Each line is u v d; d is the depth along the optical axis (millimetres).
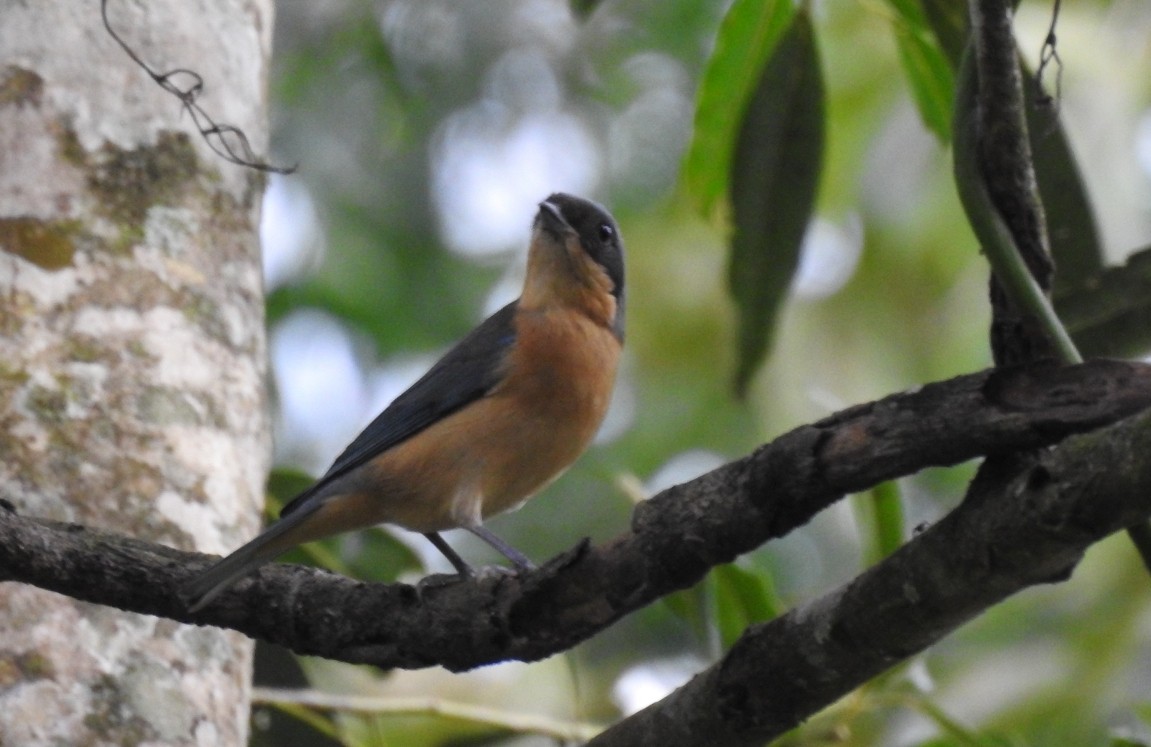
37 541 7582
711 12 20359
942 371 19812
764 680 7180
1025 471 6004
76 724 8133
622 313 11945
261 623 7992
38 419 8672
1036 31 15797
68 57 9539
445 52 19859
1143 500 5602
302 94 19234
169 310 9297
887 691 10680
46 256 9055
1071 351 6312
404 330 19688
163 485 8859
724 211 11531
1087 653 15422
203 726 8570
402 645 7820
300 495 10898
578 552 7230
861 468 6293
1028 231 6527
